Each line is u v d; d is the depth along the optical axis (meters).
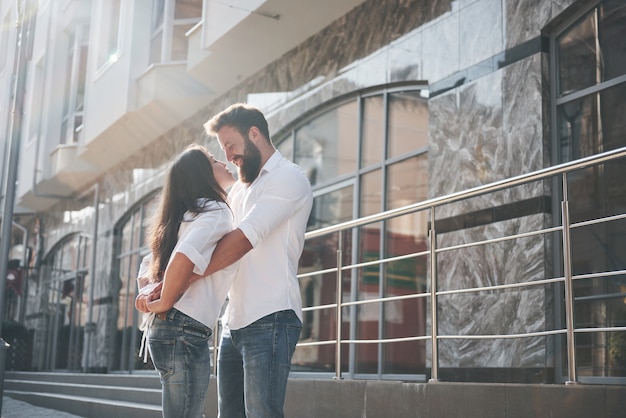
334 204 10.18
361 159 9.73
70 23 18.67
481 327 7.48
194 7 13.66
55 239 20.67
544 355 6.80
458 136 8.09
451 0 8.40
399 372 8.72
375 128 9.56
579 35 7.14
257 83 11.95
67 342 19.36
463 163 7.98
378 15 9.49
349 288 9.69
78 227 19.05
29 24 8.43
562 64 7.27
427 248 8.44
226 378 3.56
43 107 19.08
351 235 9.76
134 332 15.49
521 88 7.44
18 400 14.54
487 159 7.71
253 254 3.38
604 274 4.40
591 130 6.93
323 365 9.97
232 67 11.91
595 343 6.59
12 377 18.16
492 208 7.54
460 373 7.67
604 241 6.68
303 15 10.12
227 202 3.44
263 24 10.42
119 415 9.59
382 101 9.47
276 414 3.28
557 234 7.01
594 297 6.61
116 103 14.31
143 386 11.16
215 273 3.33
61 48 19.03
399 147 9.12
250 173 3.51
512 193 7.34
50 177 18.28
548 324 6.87
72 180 18.42
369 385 5.66
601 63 6.89
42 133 19.14
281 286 3.36
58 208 20.70
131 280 16.03
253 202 3.44
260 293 3.33
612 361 6.43
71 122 18.19
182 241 3.20
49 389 14.17
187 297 3.26
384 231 9.17
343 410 5.88
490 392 4.73
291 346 3.36
